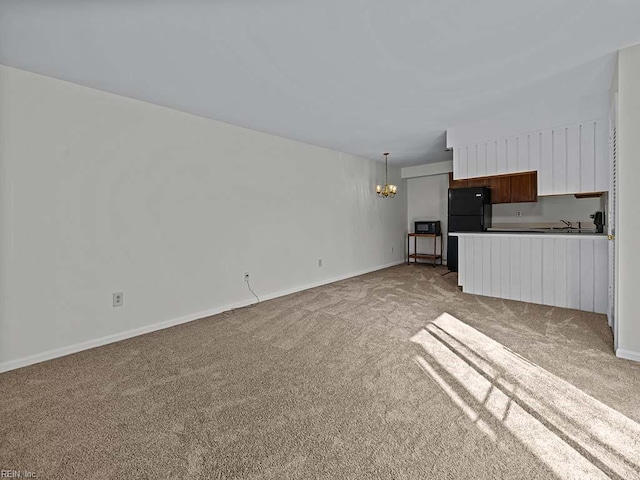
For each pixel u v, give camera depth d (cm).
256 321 349
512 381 213
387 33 206
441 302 415
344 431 167
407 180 787
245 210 414
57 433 168
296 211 488
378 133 449
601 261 356
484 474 137
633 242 237
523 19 194
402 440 159
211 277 376
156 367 242
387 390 205
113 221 296
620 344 245
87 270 281
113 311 297
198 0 171
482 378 218
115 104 297
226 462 146
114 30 198
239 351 270
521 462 143
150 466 145
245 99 315
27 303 250
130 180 307
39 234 255
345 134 452
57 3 171
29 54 225
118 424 175
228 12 182
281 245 464
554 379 215
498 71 266
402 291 482
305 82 278
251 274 422
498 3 178
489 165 411
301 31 202
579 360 242
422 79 276
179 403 194
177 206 344
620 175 239
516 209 580
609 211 317
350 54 232
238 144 405
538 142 375
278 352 267
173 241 341
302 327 328
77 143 274
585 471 137
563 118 352
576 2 179
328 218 550
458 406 186
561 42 222
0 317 238
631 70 231
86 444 159
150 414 183
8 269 241
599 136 338
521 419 173
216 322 348
